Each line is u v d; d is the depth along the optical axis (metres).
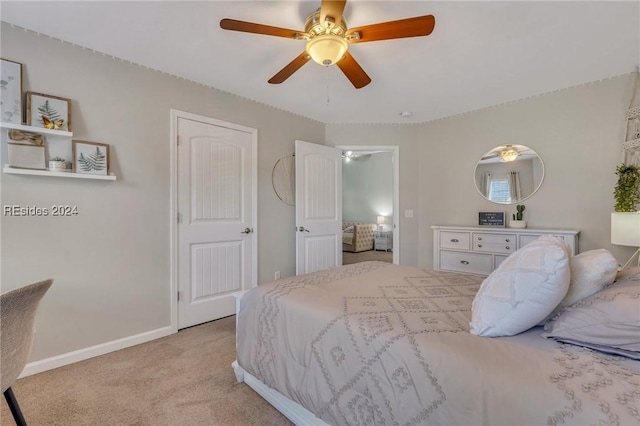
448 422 0.93
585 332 0.99
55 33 2.06
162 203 2.65
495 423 0.83
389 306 1.43
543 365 0.89
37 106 2.02
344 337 1.25
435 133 3.99
